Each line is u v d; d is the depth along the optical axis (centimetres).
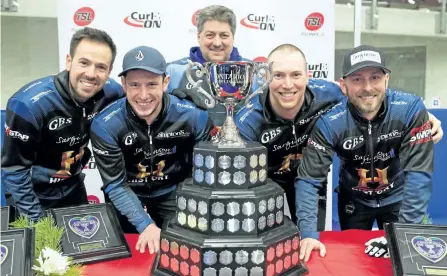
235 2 270
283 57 189
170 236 129
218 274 119
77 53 191
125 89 181
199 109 209
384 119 188
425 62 372
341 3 328
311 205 179
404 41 363
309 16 276
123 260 146
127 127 194
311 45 279
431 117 204
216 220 122
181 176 221
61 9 261
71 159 224
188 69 145
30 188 213
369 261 145
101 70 194
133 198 189
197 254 120
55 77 207
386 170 205
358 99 176
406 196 182
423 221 177
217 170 124
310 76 281
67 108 207
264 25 274
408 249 132
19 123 200
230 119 142
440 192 334
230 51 242
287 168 229
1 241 120
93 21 264
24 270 114
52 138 212
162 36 270
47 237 135
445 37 369
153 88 176
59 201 234
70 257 135
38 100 201
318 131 189
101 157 192
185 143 209
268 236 125
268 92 206
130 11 266
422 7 359
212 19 233
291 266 133
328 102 221
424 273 125
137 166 209
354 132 191
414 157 184
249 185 125
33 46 298
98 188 278
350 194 226
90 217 157
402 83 371
